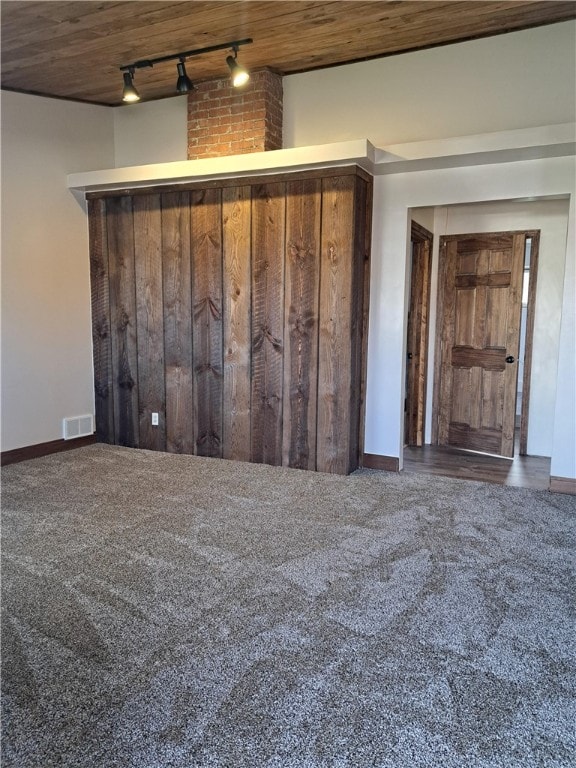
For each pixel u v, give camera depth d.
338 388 4.35
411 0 3.31
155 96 5.03
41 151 4.73
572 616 2.34
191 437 5.00
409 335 5.60
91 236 5.19
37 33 3.60
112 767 1.55
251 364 4.66
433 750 1.62
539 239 5.10
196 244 4.77
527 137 3.59
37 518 3.41
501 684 1.91
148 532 3.19
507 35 3.88
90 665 2.00
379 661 2.03
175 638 2.16
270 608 2.38
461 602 2.44
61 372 5.04
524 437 5.34
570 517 3.49
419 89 4.19
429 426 5.77
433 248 5.56
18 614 2.33
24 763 1.57
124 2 3.20
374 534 3.18
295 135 4.67
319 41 3.91
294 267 4.39
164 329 5.00
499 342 5.22
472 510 3.60
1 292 4.48
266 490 3.97
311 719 1.74
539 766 1.57
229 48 3.90
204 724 1.72
